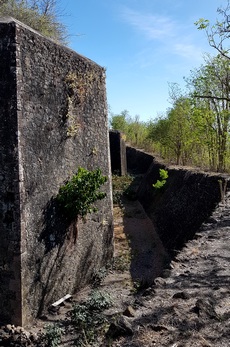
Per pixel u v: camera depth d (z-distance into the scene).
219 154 11.79
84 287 7.63
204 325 3.28
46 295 6.35
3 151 5.68
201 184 9.39
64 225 6.90
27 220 5.84
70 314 5.86
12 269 5.71
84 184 6.72
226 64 11.09
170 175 13.08
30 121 5.92
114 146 21.28
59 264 6.75
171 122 17.23
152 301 3.86
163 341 3.09
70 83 7.01
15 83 5.56
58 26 11.73
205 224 6.75
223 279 4.39
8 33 5.55
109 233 8.98
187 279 4.44
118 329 3.29
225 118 11.60
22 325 5.68
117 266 8.68
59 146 6.77
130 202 16.23
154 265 8.76
